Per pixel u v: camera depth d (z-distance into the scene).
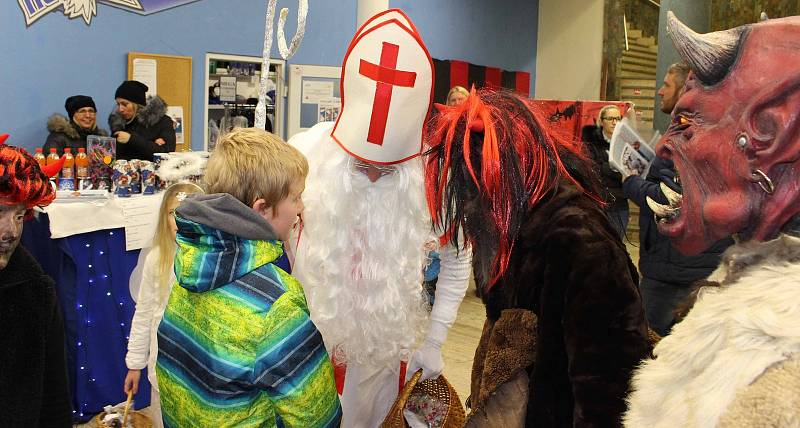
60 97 4.89
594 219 1.17
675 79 2.92
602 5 9.52
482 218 1.23
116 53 5.18
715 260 2.69
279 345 1.22
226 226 1.21
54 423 1.33
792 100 0.60
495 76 9.10
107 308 3.10
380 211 1.75
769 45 0.61
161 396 1.36
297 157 1.34
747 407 0.52
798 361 0.52
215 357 1.22
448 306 1.82
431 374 1.76
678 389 0.62
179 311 1.32
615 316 1.09
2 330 1.23
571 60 9.77
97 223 3.02
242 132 1.36
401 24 1.59
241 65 5.99
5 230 1.15
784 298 0.56
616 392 1.06
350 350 1.80
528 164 1.21
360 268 1.76
